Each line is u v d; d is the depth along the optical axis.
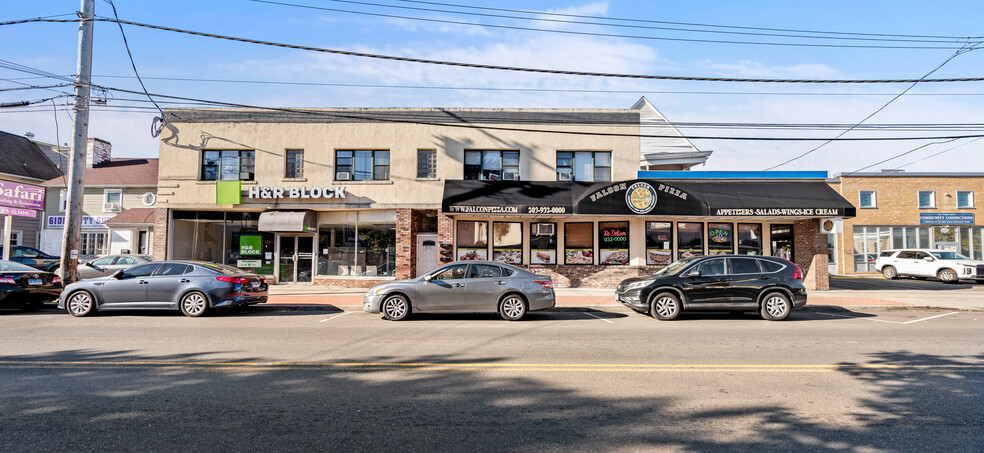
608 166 19.88
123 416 4.99
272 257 20.47
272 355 7.87
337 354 7.97
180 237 20.27
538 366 7.18
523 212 17.62
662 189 17.72
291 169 20.05
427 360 7.55
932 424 4.88
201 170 20.11
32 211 18.61
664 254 19.42
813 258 19.33
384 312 12.08
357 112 19.91
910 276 26.36
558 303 15.07
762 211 17.72
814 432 4.66
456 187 18.59
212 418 4.95
